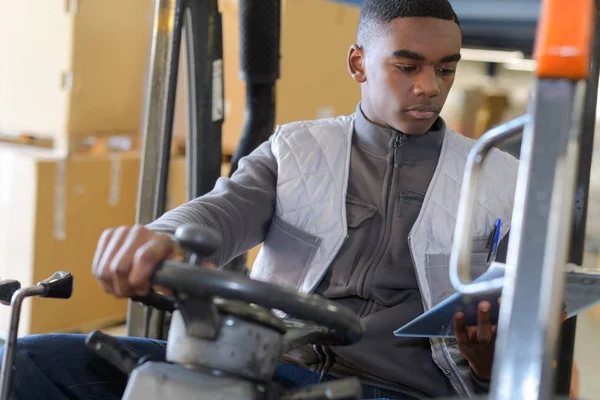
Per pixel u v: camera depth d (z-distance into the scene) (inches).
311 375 55.6
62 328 122.1
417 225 58.2
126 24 124.4
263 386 35.9
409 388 55.5
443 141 61.7
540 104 30.0
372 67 59.7
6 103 123.6
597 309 162.6
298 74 119.6
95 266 39.4
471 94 201.3
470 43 191.0
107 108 124.0
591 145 58.6
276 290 34.1
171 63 70.1
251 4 77.6
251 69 78.5
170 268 35.0
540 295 29.5
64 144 119.8
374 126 60.8
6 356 41.3
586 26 29.3
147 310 69.8
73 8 117.3
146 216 70.9
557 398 35.8
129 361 38.7
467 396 53.7
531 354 29.3
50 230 118.8
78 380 50.8
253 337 35.6
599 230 168.6
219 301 36.0
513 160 61.9
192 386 34.7
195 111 74.5
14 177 118.3
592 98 58.4
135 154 128.3
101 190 123.8
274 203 61.4
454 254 36.2
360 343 56.1
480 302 44.8
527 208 29.9
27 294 41.8
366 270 57.7
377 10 59.7
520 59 200.5
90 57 120.3
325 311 34.8
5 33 122.6
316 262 58.3
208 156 75.0
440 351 55.5
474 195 36.2
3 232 119.6
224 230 55.4
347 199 60.1
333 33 123.6
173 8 70.2
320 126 63.4
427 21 57.6
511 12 176.4
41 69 120.2
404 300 57.5
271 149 63.5
